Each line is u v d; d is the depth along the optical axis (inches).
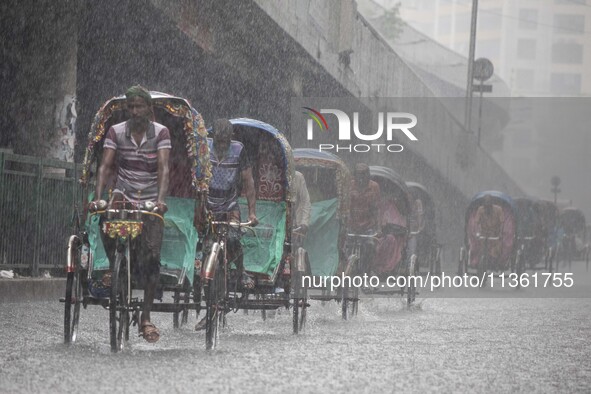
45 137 1418.6
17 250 1176.8
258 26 1845.5
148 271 708.7
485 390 590.2
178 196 789.9
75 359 664.4
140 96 698.8
